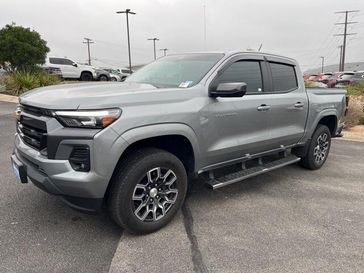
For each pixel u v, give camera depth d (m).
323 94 5.75
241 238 3.45
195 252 3.18
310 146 5.60
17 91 15.05
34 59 25.80
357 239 3.49
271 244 3.35
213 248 3.25
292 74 5.17
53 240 3.31
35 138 3.29
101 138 2.94
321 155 5.90
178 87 3.73
